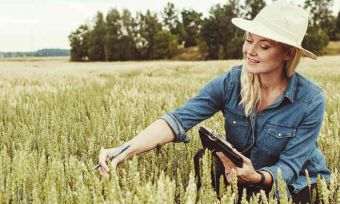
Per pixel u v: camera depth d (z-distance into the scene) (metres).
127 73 22.09
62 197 1.68
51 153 2.45
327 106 5.04
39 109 4.59
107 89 8.51
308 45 81.31
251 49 2.27
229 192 1.57
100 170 2.24
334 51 86.75
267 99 2.46
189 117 2.55
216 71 22.14
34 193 1.61
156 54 92.00
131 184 1.87
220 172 2.61
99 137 3.00
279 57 2.27
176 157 2.67
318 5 104.62
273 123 2.45
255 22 2.29
